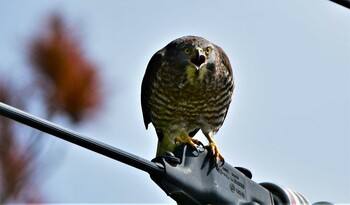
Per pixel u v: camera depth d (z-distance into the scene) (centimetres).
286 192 991
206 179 904
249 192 957
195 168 899
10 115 773
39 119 787
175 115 1528
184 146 902
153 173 856
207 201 904
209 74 1499
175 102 1516
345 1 974
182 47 1505
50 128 793
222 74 1520
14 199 991
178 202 885
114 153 826
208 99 1515
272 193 995
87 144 812
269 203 978
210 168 912
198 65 1487
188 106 1515
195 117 1527
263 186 1002
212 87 1508
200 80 1496
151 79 1544
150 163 852
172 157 876
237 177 947
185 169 887
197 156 905
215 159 918
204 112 1525
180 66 1500
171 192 873
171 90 1512
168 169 862
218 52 1521
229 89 1541
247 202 941
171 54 1520
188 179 884
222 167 927
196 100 1510
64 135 798
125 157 833
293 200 989
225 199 920
